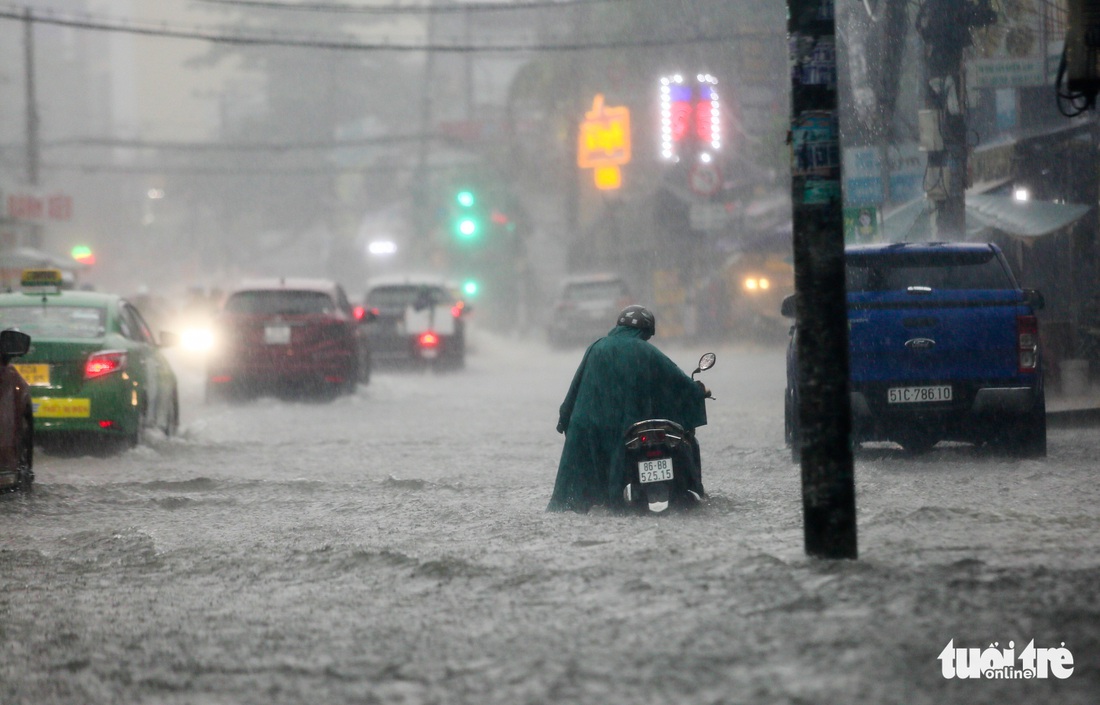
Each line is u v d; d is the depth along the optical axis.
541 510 26.66
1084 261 67.38
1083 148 67.00
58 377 39.28
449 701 13.28
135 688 14.27
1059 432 43.62
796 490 28.56
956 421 34.28
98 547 23.34
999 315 34.06
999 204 64.75
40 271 43.25
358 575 19.95
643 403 25.77
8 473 29.81
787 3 18.77
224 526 26.09
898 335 34.09
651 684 13.49
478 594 18.03
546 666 14.29
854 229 57.12
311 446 43.94
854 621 15.41
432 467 37.06
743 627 15.39
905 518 22.95
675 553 19.75
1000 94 71.81
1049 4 57.59
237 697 13.82
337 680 14.27
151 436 42.59
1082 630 14.91
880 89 59.50
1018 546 20.11
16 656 15.86
